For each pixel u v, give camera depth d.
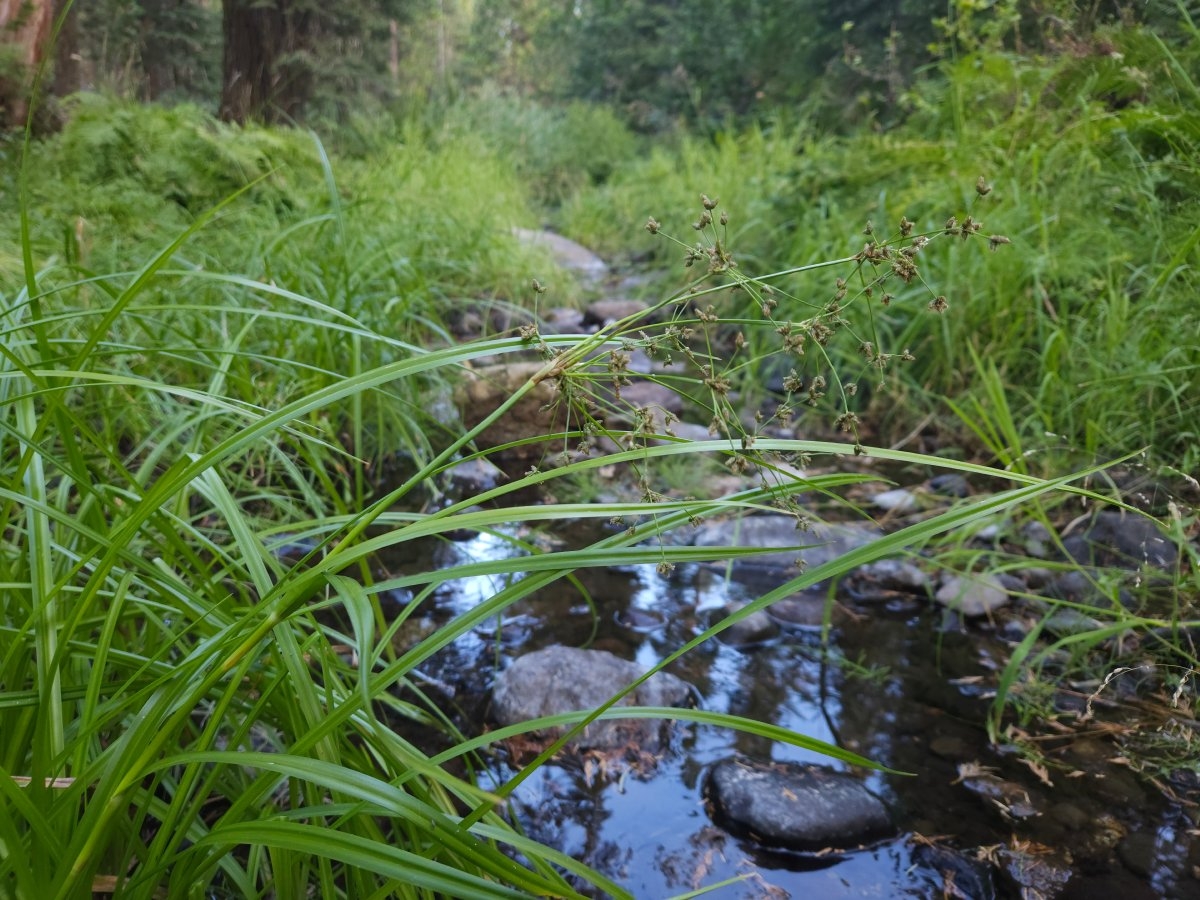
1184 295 3.01
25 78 5.41
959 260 3.80
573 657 2.06
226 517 1.19
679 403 4.00
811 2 9.02
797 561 0.96
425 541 2.77
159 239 3.81
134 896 1.00
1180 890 1.51
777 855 1.60
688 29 12.75
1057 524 2.77
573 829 1.65
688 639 2.31
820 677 2.16
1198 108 3.59
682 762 1.84
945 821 1.68
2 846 0.93
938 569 2.63
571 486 3.22
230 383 2.62
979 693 2.10
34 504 1.06
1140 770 1.81
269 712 1.31
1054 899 1.50
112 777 0.92
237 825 0.89
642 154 12.48
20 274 2.74
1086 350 3.21
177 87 12.99
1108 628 2.13
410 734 1.87
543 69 20.47
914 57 7.77
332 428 3.10
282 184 5.22
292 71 9.62
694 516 1.03
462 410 3.57
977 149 4.59
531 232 7.74
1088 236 3.66
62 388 1.07
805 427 3.79
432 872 0.81
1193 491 2.65
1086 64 4.50
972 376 3.67
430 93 13.05
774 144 7.78
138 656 1.21
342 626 2.23
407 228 4.95
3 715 1.16
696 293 1.06
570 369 1.03
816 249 4.73
